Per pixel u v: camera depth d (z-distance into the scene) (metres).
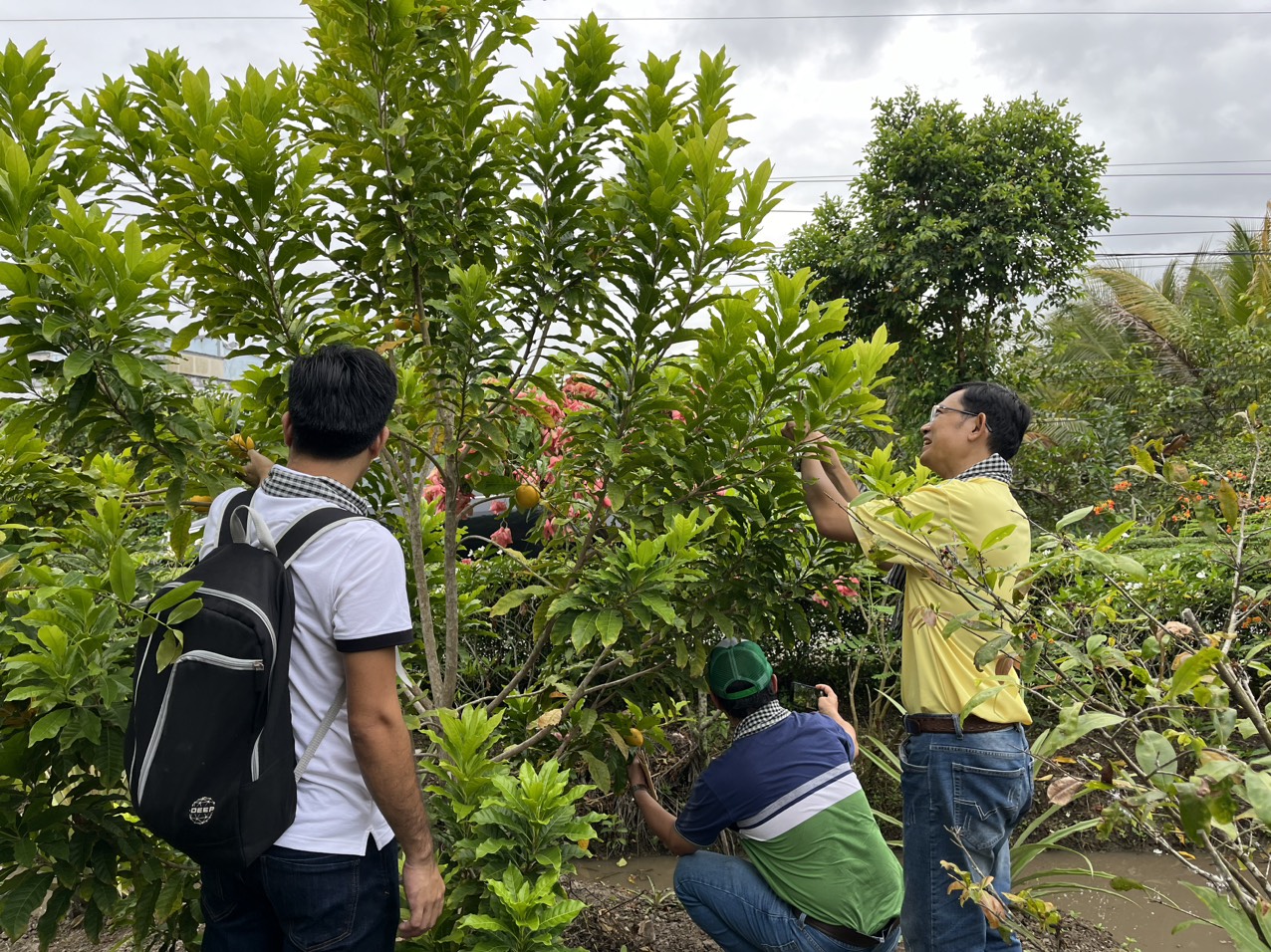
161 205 2.51
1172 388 13.66
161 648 1.56
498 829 2.37
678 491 2.75
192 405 2.52
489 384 2.78
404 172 2.59
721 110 2.80
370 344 2.80
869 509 2.52
